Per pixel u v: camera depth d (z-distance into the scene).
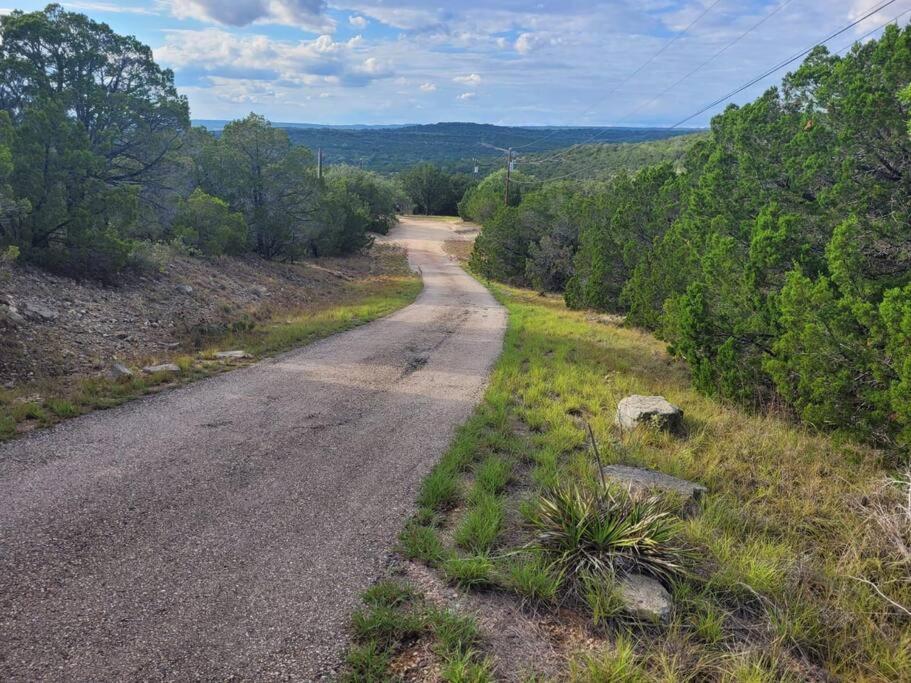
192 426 7.30
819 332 7.40
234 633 3.43
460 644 3.34
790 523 5.16
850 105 8.70
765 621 3.81
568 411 8.87
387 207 68.62
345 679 3.11
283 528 4.76
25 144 13.24
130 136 19.33
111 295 14.10
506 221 35.81
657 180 21.19
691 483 5.74
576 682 3.15
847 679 3.40
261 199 29.55
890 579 4.21
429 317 20.33
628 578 4.03
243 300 19.34
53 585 3.79
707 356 10.13
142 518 4.80
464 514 5.14
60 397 8.00
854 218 7.86
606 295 22.34
